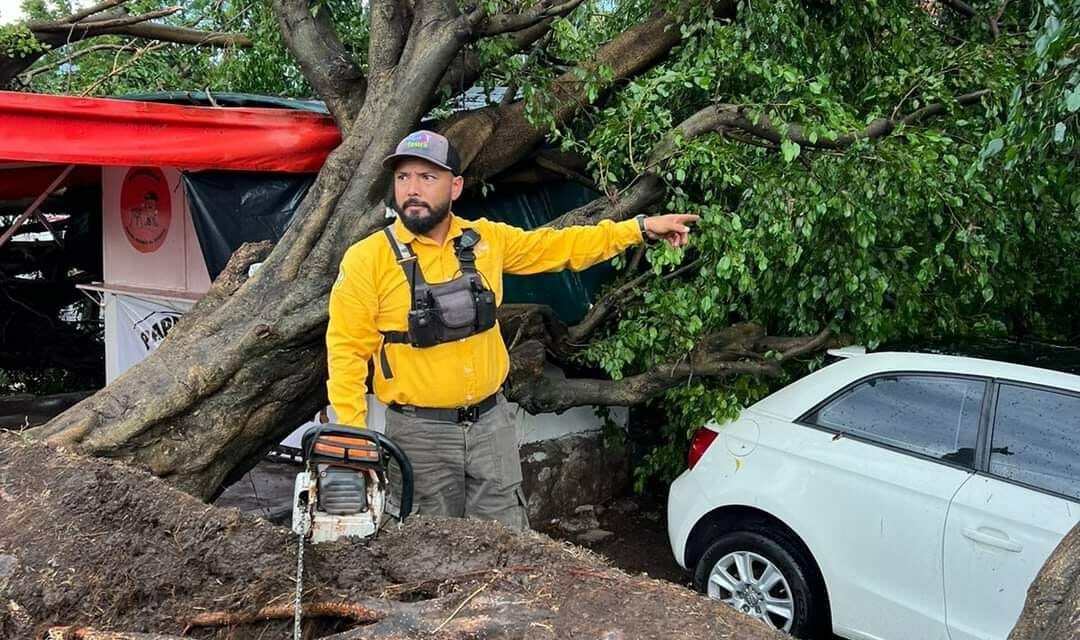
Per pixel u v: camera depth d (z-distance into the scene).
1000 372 3.59
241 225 5.65
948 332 4.61
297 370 4.28
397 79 4.57
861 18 5.15
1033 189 4.20
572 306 6.27
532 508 5.81
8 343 9.77
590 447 6.27
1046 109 3.11
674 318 4.66
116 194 7.26
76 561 2.21
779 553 3.93
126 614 2.12
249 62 7.28
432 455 3.15
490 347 3.14
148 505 2.43
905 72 4.75
